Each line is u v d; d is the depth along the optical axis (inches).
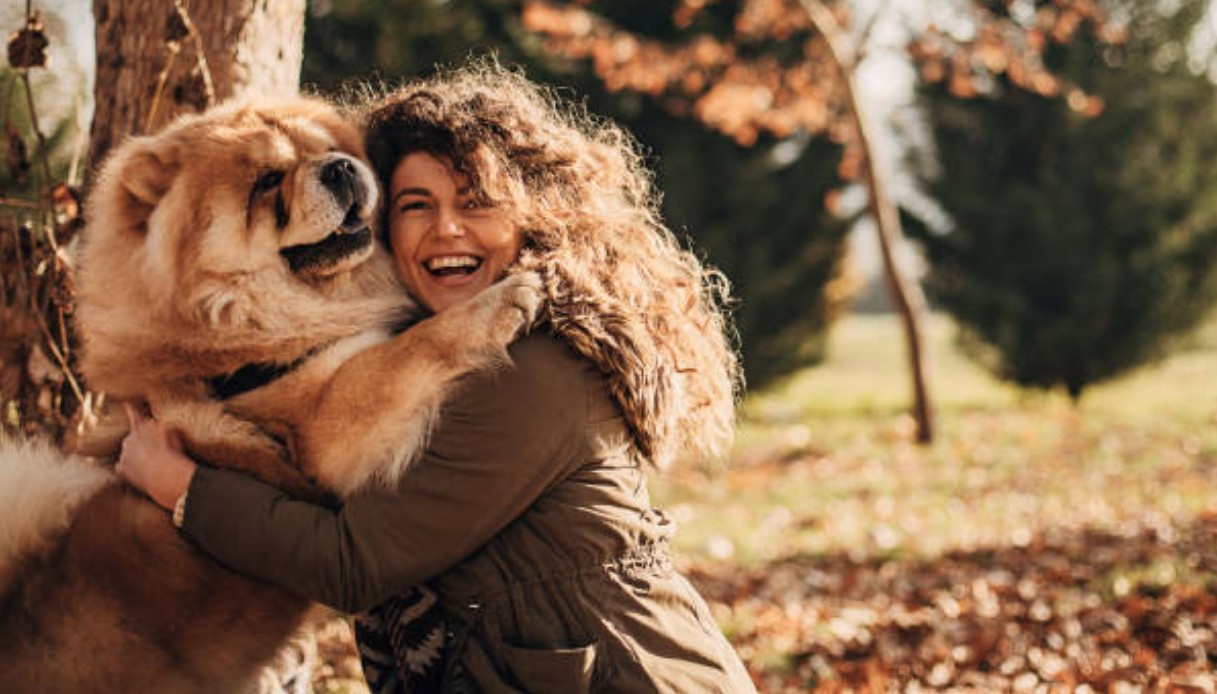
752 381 612.1
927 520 332.8
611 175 100.5
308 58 465.4
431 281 98.4
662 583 83.2
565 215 93.4
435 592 85.7
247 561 84.0
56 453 103.7
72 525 95.0
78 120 134.0
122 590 91.4
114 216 106.0
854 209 617.6
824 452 493.7
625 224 94.9
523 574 82.0
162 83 122.5
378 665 94.7
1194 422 536.4
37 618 91.2
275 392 100.6
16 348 126.7
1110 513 323.0
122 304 104.6
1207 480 375.9
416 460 92.6
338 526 83.0
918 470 436.1
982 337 621.9
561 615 81.0
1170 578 228.7
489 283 96.4
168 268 103.0
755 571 274.1
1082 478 397.1
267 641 97.3
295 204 103.2
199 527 85.5
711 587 258.7
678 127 585.0
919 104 608.7
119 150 111.5
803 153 604.1
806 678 190.1
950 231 615.2
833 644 207.9
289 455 99.0
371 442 94.8
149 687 91.7
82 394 127.9
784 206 595.8
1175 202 586.6
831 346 705.0
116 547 92.0
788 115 521.0
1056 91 562.9
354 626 97.0
